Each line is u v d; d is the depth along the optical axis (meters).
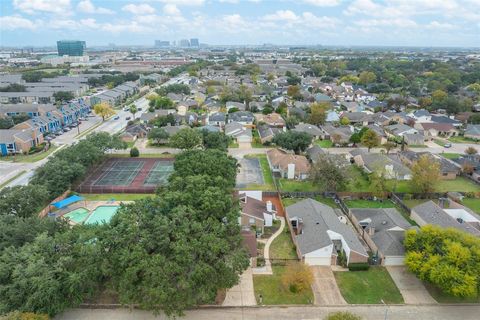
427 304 41.03
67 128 119.88
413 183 71.44
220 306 40.25
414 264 42.00
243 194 61.59
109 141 86.75
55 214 61.00
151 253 39.72
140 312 39.31
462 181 78.75
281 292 42.69
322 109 124.00
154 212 44.97
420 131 115.94
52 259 39.06
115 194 69.88
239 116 127.50
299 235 51.81
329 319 34.00
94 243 40.28
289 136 93.44
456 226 52.16
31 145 96.25
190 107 149.25
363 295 42.38
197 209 47.16
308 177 73.31
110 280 39.44
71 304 37.38
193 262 38.12
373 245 50.78
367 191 70.56
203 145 91.69
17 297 35.69
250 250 47.34
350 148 102.00
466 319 38.84
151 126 119.44
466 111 140.75
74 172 67.69
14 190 52.97
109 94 165.50
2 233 42.84
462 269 39.50
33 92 167.62
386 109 147.75
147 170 82.75
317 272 46.34
